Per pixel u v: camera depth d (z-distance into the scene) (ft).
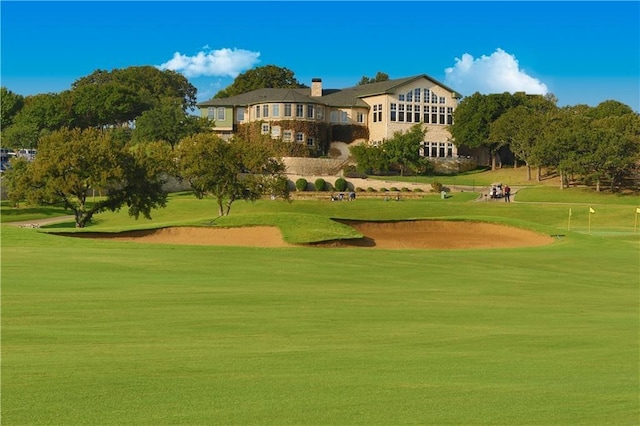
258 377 34.94
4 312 53.52
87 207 265.95
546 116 337.93
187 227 139.85
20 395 30.94
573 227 214.28
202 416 28.25
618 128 308.40
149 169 198.29
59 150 181.57
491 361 40.22
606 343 46.73
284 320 53.26
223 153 201.16
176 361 38.27
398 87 366.02
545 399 31.91
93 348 41.50
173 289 68.39
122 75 548.31
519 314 59.98
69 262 87.56
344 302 63.67
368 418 28.37
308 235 134.21
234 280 77.00
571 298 72.33
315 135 357.61
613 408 30.53
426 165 347.97
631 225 219.61
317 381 34.35
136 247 110.22
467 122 363.15
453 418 28.60
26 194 182.80
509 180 337.52
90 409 29.04
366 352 42.09
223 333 47.47
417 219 157.99
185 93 575.79
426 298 68.49
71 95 426.51
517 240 148.77
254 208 250.57
